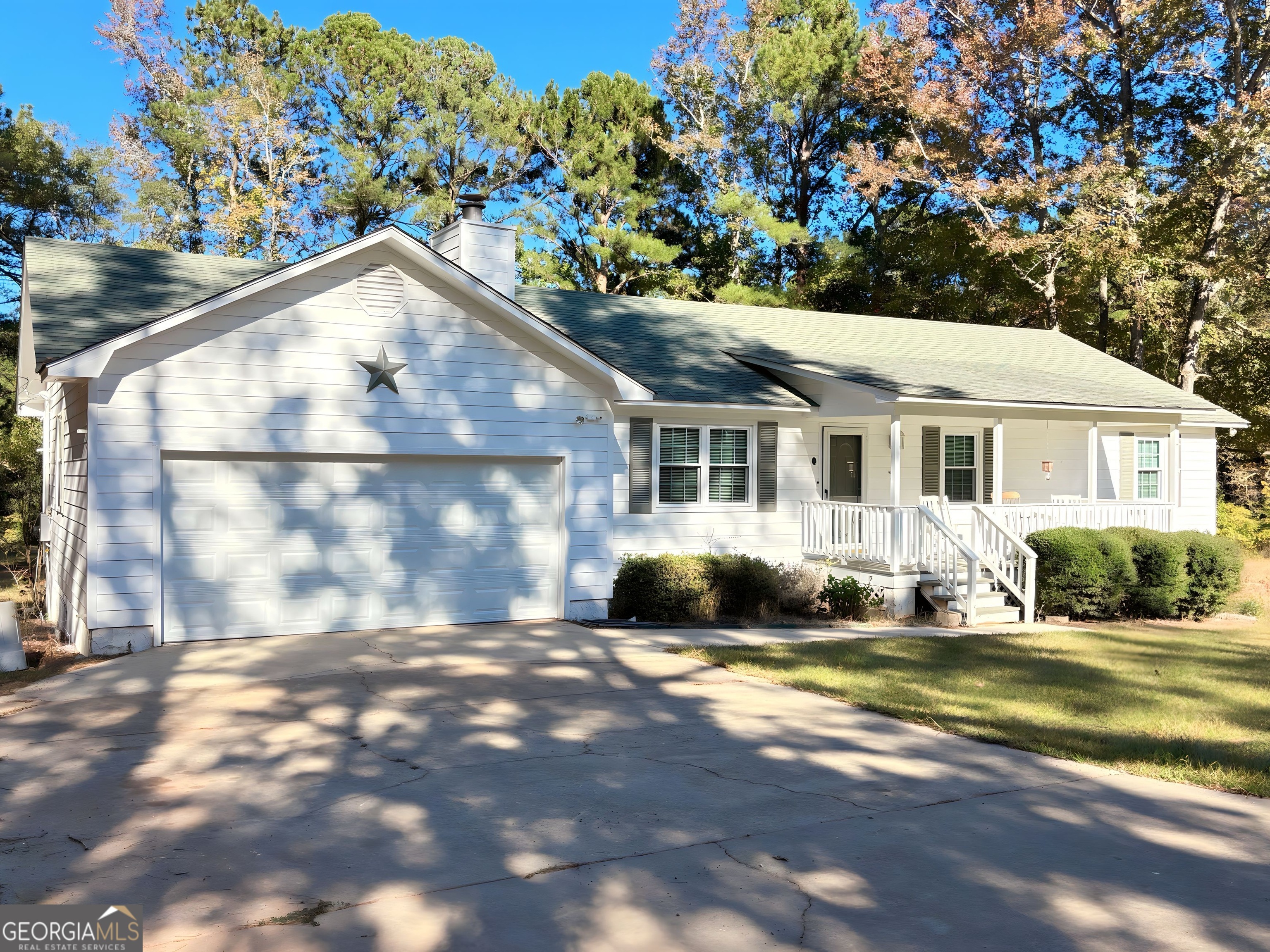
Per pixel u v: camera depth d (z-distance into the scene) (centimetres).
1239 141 2784
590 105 3838
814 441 1822
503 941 445
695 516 1678
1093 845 574
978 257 3594
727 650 1202
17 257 3884
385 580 1291
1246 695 1017
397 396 1266
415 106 4103
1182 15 2995
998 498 1756
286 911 473
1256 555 2647
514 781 685
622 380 1408
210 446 1148
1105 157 3086
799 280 3950
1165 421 2011
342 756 740
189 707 888
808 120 4031
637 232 3759
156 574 1123
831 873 528
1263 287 2912
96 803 628
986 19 3466
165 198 4016
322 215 4206
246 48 4303
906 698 957
